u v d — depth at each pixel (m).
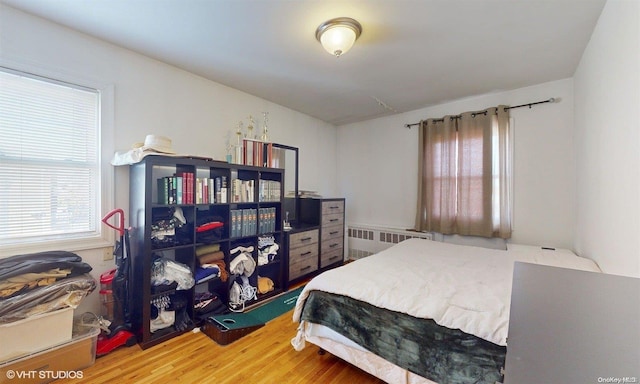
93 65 2.15
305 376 1.67
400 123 4.22
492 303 1.42
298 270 3.34
